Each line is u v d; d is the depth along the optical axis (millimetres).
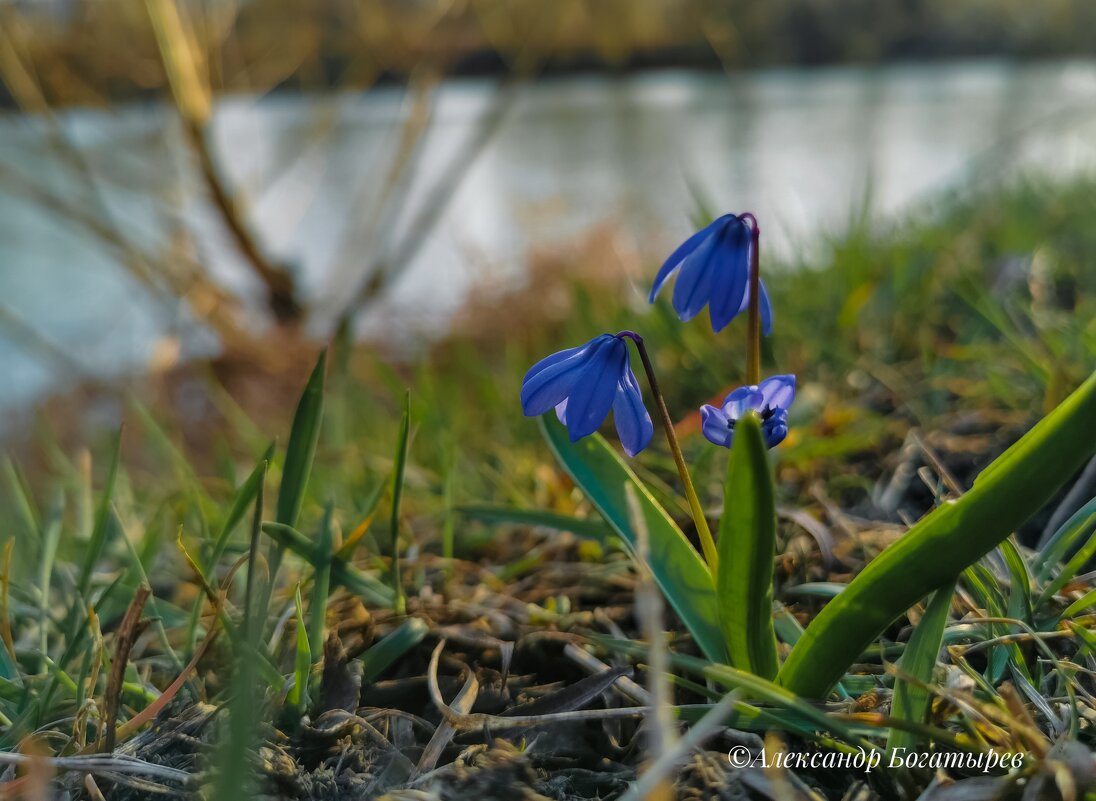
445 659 226
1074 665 191
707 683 215
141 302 958
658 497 274
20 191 852
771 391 182
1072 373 313
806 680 186
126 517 348
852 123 1480
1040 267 471
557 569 275
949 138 1297
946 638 205
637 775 184
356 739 196
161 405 664
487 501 340
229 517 232
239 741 142
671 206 1007
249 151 1126
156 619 218
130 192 932
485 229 1131
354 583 234
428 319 752
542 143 1687
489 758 184
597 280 711
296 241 1177
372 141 1546
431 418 399
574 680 222
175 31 859
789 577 247
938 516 169
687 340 422
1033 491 163
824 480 306
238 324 889
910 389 362
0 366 861
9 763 193
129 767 181
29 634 256
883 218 654
